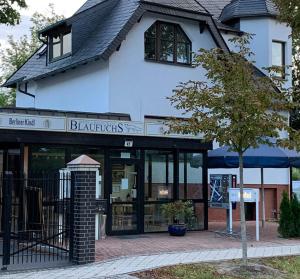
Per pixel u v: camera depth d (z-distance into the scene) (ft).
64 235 38.88
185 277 31.86
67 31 67.82
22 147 46.73
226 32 74.49
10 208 34.01
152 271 33.04
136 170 53.42
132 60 61.77
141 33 62.54
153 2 61.21
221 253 40.81
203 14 65.62
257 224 49.37
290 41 76.69
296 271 35.09
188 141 55.57
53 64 69.77
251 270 34.32
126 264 35.53
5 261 33.55
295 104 35.81
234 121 34.58
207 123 34.40
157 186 54.80
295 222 51.49
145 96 62.54
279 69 36.68
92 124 50.06
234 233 51.60
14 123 46.03
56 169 48.49
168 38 65.21
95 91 62.18
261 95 34.45
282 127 34.22
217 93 34.86
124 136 51.90
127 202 52.49
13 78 82.28
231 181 53.31
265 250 43.09
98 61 61.82
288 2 55.47
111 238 49.47
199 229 56.54
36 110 49.32
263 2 75.10
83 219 35.76
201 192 57.06
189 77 66.23
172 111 64.59
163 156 55.31
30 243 40.42
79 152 50.21
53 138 48.01
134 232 52.70
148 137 53.31
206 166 57.00
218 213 67.31
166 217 54.49
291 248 44.42
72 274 31.99
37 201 41.73
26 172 46.85
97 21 66.74
